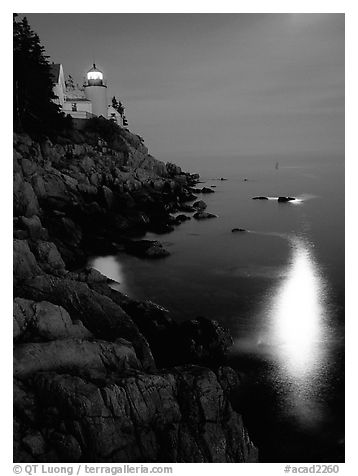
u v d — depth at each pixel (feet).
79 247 123.65
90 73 255.29
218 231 160.45
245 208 206.49
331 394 63.67
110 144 215.31
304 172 358.84
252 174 358.02
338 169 371.15
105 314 64.34
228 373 65.10
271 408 60.75
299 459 52.34
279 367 69.51
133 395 46.37
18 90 169.78
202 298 97.09
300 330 81.97
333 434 56.18
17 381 45.65
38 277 64.80
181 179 252.42
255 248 138.62
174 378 50.39
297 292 101.04
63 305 62.28
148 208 175.42
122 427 44.70
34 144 162.61
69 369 48.60
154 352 67.77
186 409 48.65
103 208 154.10
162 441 45.68
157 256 126.41
